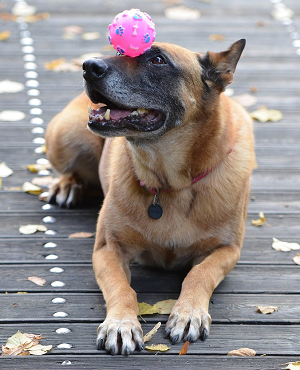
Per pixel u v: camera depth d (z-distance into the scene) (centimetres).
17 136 577
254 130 598
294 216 468
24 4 912
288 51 778
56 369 301
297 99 660
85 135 479
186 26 838
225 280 385
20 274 389
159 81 344
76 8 905
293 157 554
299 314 351
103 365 304
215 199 370
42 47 768
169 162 359
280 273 395
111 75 329
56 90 665
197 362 307
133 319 319
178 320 324
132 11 337
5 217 461
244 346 321
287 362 309
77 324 339
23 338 322
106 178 423
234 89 677
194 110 357
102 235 388
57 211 474
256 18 882
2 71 700
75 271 394
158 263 396
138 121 342
